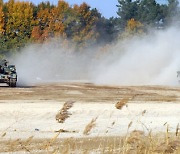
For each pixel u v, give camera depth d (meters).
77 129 21.94
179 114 28.70
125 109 29.70
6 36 127.69
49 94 42.75
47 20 131.50
